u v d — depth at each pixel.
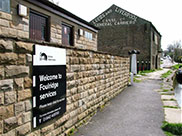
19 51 2.69
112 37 27.70
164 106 6.86
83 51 5.00
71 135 4.18
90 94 5.57
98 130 4.51
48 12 6.90
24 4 5.68
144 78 17.06
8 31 5.11
